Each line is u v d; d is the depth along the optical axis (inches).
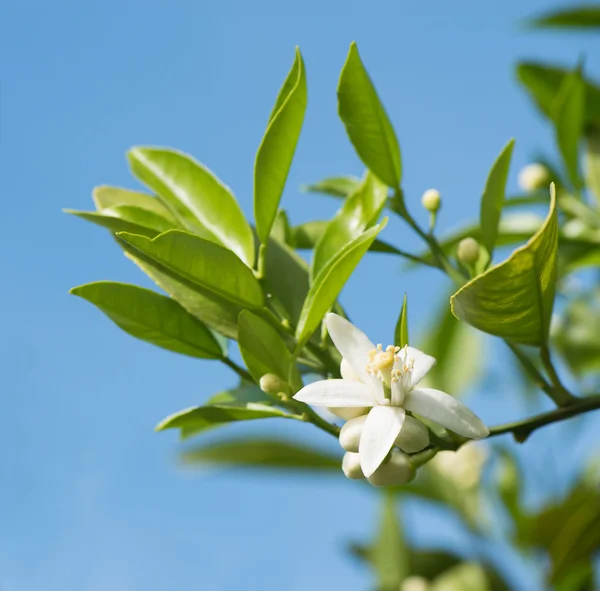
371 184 19.5
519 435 18.6
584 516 23.4
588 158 23.0
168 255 18.0
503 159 19.1
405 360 17.6
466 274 19.8
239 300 18.5
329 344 19.1
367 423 17.4
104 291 18.6
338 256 17.9
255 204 18.7
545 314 18.2
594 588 23.0
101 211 19.4
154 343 18.9
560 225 22.8
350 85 19.2
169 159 19.8
